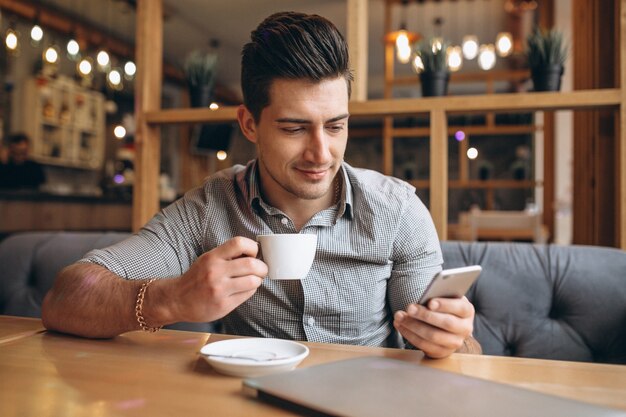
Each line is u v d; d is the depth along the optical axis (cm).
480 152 929
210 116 204
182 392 66
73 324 95
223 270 82
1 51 595
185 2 491
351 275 121
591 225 231
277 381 65
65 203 505
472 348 101
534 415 55
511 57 667
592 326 134
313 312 120
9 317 115
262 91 104
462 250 149
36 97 623
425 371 70
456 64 500
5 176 544
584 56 246
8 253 171
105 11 577
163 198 659
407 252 123
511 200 874
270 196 122
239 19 540
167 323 89
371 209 122
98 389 67
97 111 726
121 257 110
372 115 193
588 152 238
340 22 473
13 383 69
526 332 138
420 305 82
